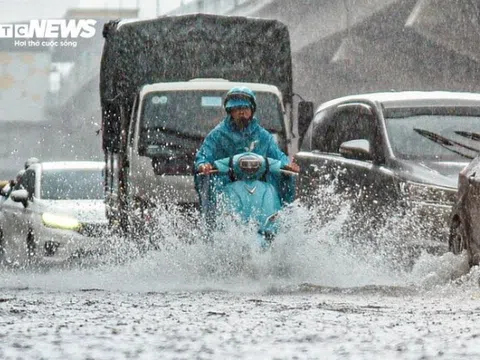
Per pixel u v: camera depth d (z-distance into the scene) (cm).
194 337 1583
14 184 5547
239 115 3541
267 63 5569
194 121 4912
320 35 11656
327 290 2814
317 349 1448
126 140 5047
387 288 2858
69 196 5134
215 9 14062
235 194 3322
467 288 2858
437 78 10850
